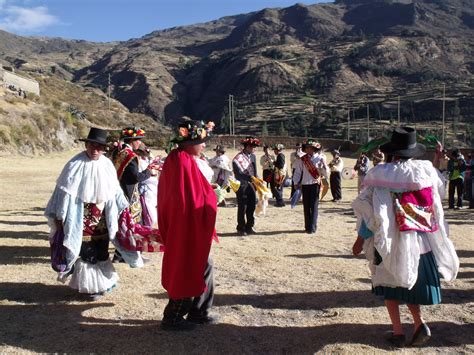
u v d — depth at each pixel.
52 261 6.24
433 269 5.12
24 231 11.08
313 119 168.38
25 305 6.41
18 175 27.05
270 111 192.88
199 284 5.52
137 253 6.57
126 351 5.19
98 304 6.48
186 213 5.48
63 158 41.06
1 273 7.71
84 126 51.25
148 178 8.59
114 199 6.46
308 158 11.63
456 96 167.62
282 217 14.32
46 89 112.81
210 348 5.27
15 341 5.37
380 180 5.14
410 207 5.05
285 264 8.61
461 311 6.39
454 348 5.30
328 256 9.24
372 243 5.32
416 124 149.25
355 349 5.19
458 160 17.39
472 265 8.66
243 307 6.45
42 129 44.06
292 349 5.26
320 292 7.12
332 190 19.06
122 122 114.38
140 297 6.76
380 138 17.45
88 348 5.24
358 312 6.32
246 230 11.47
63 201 6.16
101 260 6.69
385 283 5.15
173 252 5.49
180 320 5.69
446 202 20.14
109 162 6.61
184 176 5.53
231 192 20.67
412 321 6.02
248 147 11.40
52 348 5.23
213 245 10.12
